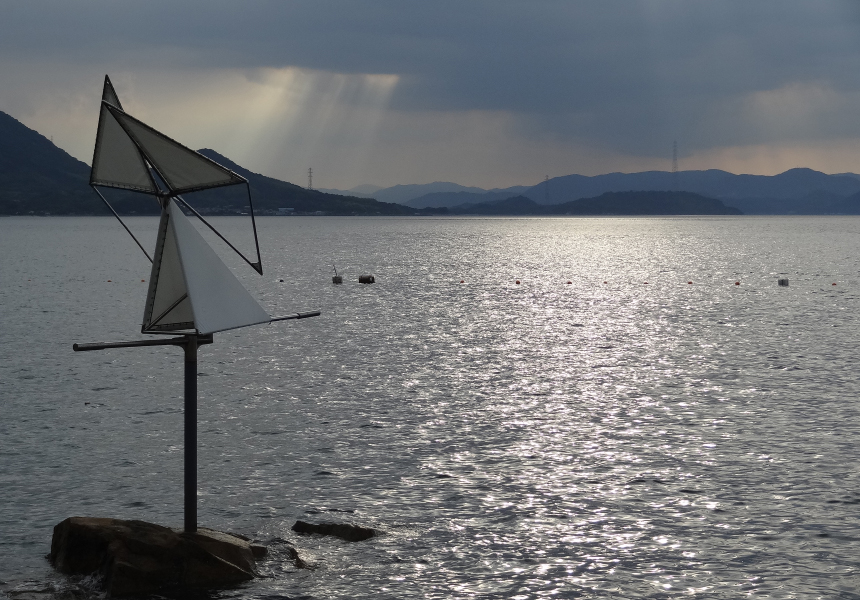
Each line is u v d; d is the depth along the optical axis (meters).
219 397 29.92
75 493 19.72
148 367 35.50
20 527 17.58
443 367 35.91
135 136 14.27
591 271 98.94
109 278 85.44
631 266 107.81
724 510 18.56
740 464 21.78
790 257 125.62
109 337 44.66
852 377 33.03
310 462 22.19
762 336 44.88
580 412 27.66
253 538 17.08
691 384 32.06
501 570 15.75
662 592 14.86
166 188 14.84
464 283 82.25
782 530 17.44
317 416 27.19
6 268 99.56
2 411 27.62
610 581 15.30
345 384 32.31
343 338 44.31
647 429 25.39
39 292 70.44
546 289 75.50
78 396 29.94
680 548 16.64
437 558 16.25
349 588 14.99
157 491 19.88
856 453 22.59
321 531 17.39
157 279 14.91
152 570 14.66
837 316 53.78
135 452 23.00
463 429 25.53
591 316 54.88
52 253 133.62
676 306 60.75
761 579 15.30
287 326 49.12
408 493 19.83
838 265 106.38
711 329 47.94
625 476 20.92
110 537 15.05
